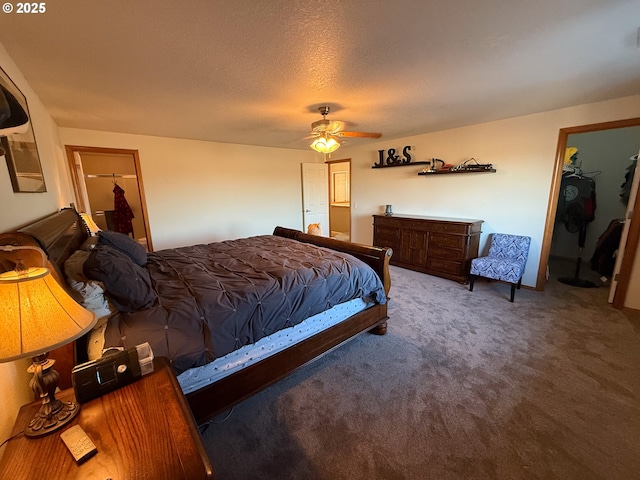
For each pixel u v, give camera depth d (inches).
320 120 125.4
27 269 30.5
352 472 54.2
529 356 89.0
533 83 94.3
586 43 67.7
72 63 73.1
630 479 51.8
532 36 63.8
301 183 252.4
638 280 116.3
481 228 161.6
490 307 125.6
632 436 60.4
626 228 117.0
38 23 54.7
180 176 188.4
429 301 133.0
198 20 55.8
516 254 141.3
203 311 64.0
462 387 76.1
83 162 220.1
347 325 92.2
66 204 130.4
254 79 86.9
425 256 171.9
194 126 150.6
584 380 77.7
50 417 31.8
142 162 173.6
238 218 218.7
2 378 37.6
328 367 85.9
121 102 106.7
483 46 68.8
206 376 63.0
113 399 35.1
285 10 53.1
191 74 82.3
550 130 131.8
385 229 193.6
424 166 185.2
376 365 86.5
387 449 58.8
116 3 49.3
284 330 77.3
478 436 61.3
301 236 146.6
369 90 98.4
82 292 57.1
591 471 53.4
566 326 107.3
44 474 26.4
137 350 39.6
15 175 56.0
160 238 184.5
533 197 141.3
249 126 151.9
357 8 52.9
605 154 182.2
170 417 32.5
